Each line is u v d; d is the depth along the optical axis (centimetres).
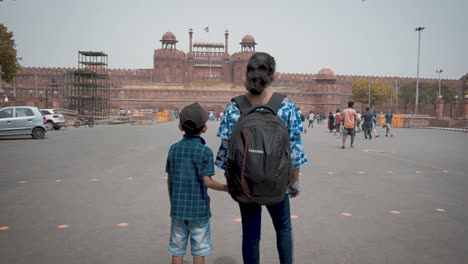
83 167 1021
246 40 9250
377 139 2186
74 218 543
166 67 9012
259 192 248
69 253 411
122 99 7631
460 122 3700
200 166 295
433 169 1005
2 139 1983
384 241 449
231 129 278
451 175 912
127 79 9012
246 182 250
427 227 502
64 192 714
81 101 4744
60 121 2878
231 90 7919
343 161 1167
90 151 1413
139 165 1066
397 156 1299
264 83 272
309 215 561
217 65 9294
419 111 4972
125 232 482
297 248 427
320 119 5703
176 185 300
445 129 3566
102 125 4012
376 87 8269
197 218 297
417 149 1559
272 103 274
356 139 2184
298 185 294
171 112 6412
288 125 276
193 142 300
